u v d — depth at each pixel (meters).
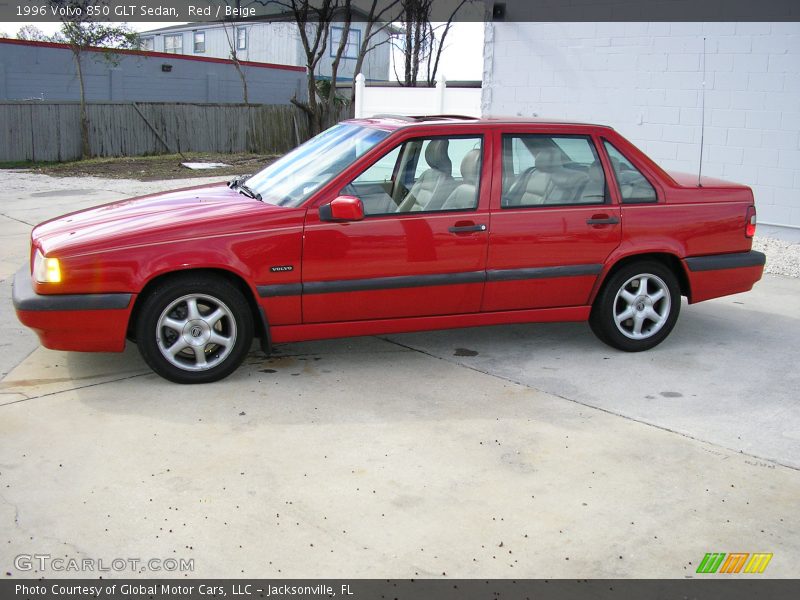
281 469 4.20
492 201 5.70
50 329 5.04
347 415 4.91
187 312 5.25
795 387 5.55
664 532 3.68
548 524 3.73
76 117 23.48
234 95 35.09
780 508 3.91
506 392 5.35
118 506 3.80
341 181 5.44
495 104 12.82
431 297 5.65
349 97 30.48
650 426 4.84
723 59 10.54
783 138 10.24
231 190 6.22
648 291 6.22
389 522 3.71
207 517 3.72
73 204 13.87
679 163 11.20
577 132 5.95
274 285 5.30
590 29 11.62
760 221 10.65
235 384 5.39
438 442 4.56
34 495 3.88
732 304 7.71
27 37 34.12
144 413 4.87
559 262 5.86
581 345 6.40
